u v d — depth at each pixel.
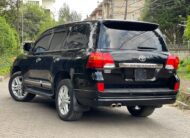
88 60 7.54
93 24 7.99
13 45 28.30
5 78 18.77
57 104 8.61
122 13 68.62
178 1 51.22
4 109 9.70
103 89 7.43
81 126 8.01
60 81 8.51
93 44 7.71
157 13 53.41
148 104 7.94
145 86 7.88
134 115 9.34
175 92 8.17
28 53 10.52
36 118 8.66
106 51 7.57
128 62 7.63
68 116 8.23
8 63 23.92
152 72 7.95
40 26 60.12
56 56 8.80
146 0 54.66
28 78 10.30
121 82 7.61
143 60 7.78
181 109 10.87
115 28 7.98
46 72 9.22
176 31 53.38
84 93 7.64
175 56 8.34
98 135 7.32
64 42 8.83
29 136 7.11
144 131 7.82
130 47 7.88
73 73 7.96
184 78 22.42
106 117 9.09
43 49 9.77
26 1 68.75
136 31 8.19
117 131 7.71
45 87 9.38
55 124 8.10
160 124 8.60
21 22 51.50
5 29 26.83
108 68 7.46
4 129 7.60
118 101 7.56
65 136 7.17
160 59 8.01
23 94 10.88
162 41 8.38
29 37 58.75
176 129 8.16
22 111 9.47
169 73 8.12
